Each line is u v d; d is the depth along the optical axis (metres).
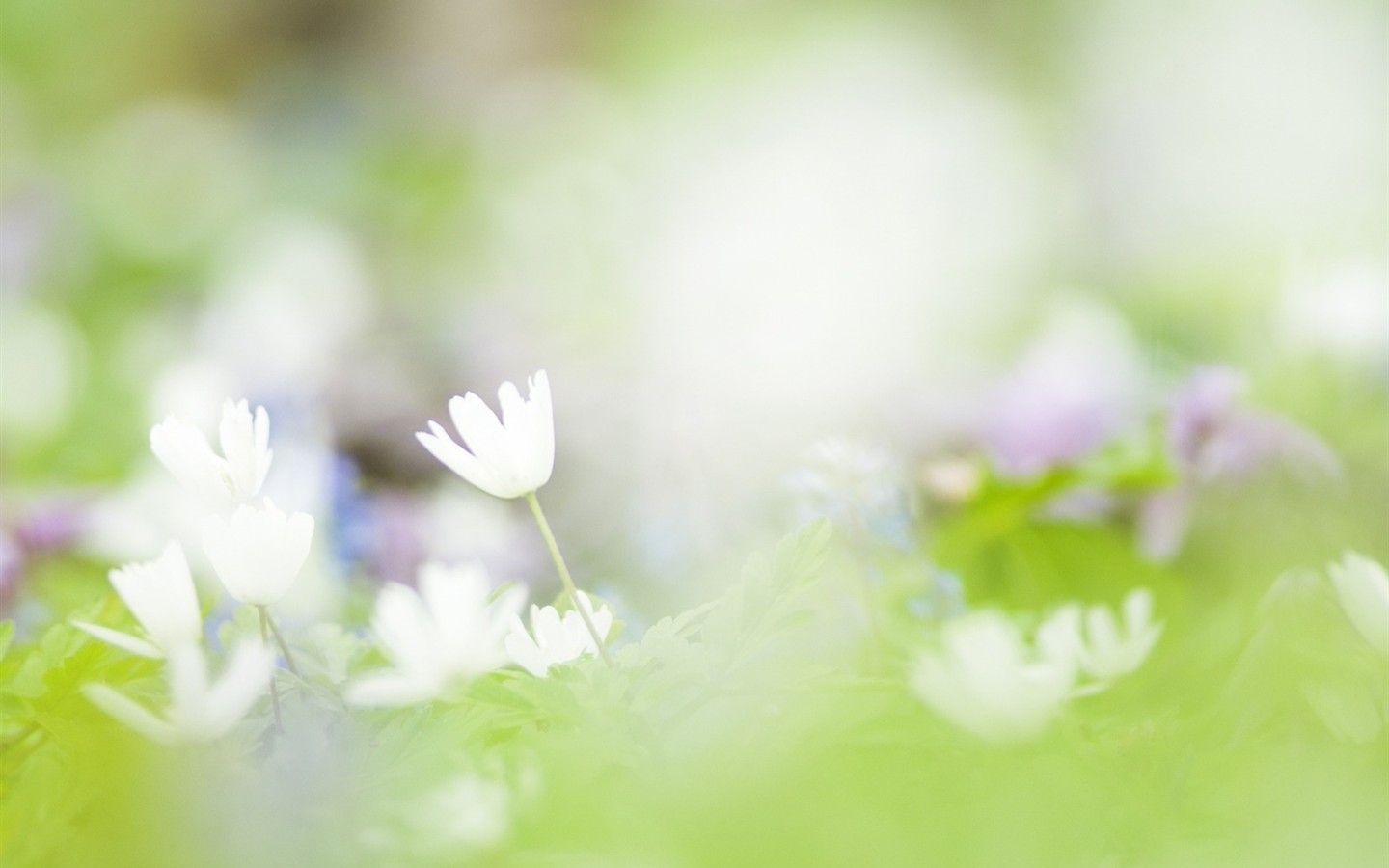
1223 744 0.81
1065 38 4.18
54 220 3.65
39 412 2.35
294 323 2.22
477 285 2.55
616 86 4.72
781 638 0.79
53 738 0.80
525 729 0.80
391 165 4.00
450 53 5.06
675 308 1.80
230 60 5.50
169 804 0.77
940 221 2.51
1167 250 2.37
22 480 1.77
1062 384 1.43
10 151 5.01
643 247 2.12
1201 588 1.16
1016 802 0.77
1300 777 0.78
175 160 4.39
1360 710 0.81
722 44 4.66
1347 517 1.21
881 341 1.75
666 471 1.40
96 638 0.80
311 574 1.14
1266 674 0.82
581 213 2.36
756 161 2.73
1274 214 2.29
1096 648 0.80
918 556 0.97
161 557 0.79
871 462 0.98
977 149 3.09
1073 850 0.76
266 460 0.80
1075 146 3.27
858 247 2.11
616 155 3.29
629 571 1.24
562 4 5.05
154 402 1.93
